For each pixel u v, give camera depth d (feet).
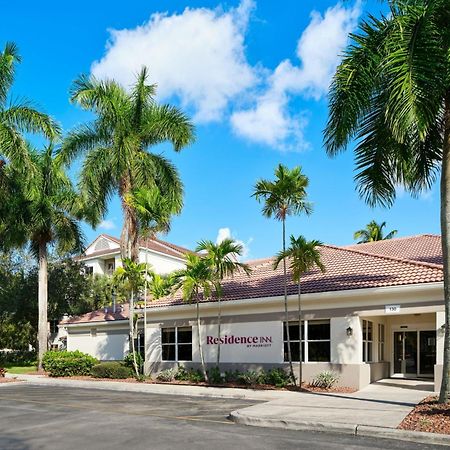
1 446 31.22
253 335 69.10
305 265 57.67
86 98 80.43
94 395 58.95
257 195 59.21
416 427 33.71
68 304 129.18
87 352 98.02
